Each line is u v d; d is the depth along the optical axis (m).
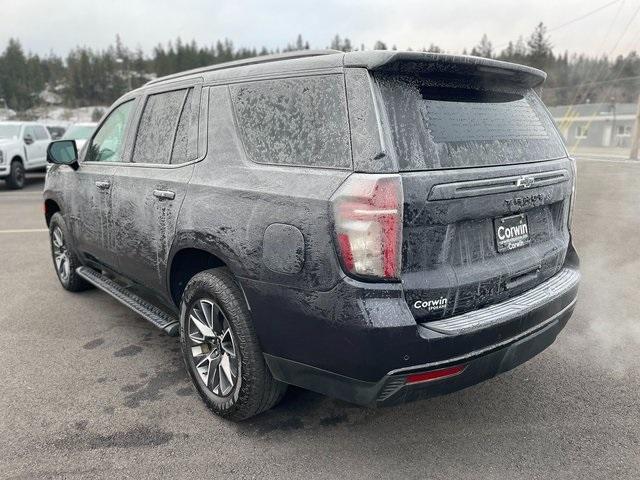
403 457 2.73
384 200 2.19
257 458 2.73
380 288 2.23
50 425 3.00
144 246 3.53
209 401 3.08
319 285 2.36
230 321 2.80
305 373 2.58
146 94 3.82
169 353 3.96
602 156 29.66
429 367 2.31
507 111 2.87
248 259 2.64
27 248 7.38
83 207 4.40
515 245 2.77
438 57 2.39
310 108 2.55
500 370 2.62
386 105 2.33
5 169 14.84
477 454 2.74
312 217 2.37
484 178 2.49
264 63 2.89
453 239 2.44
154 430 2.96
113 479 2.56
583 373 3.58
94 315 4.72
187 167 3.18
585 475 2.57
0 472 2.61
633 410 3.12
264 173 2.67
